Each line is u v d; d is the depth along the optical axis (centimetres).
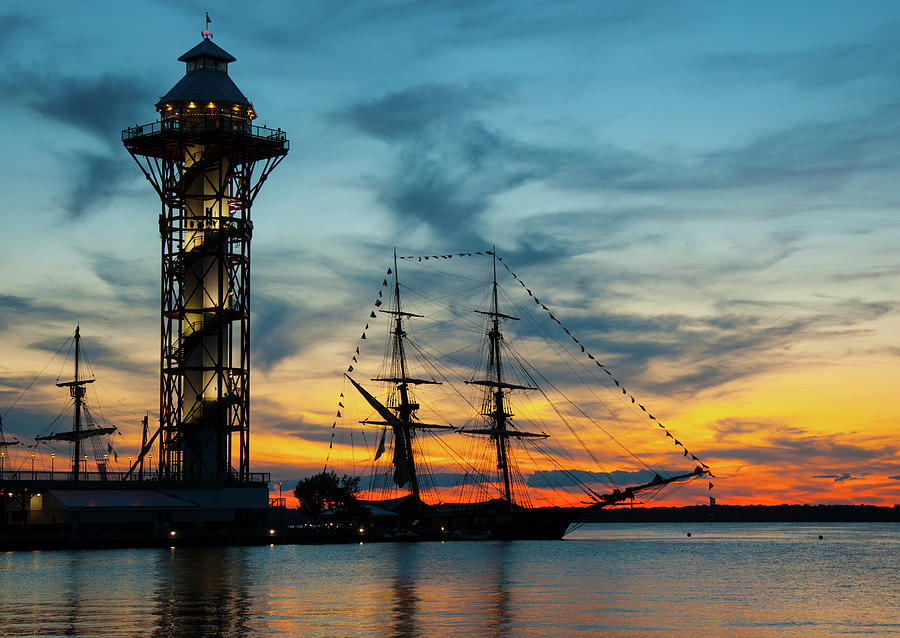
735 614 8112
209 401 17462
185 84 18275
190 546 16575
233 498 17400
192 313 17688
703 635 6925
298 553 15625
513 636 6744
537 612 7988
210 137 17750
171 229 18000
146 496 16688
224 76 18562
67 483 16438
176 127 17912
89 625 7031
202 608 8006
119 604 8231
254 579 10644
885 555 19250
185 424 17412
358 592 9388
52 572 11175
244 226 17875
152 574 11012
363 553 15950
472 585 10288
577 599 8988
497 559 14875
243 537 17362
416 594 9275
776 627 7400
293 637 6581
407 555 15550
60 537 15650
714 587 10681
